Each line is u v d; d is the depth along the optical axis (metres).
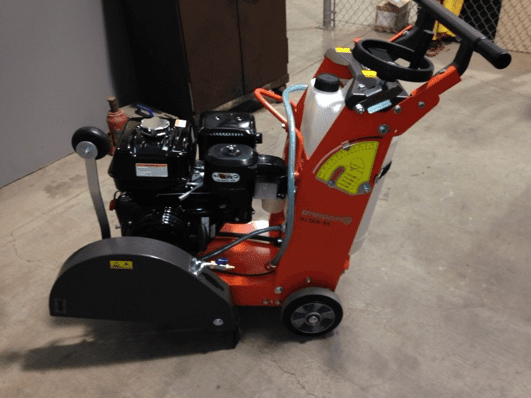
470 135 3.27
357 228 1.78
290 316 1.95
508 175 2.91
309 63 4.24
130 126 1.82
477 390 1.83
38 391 1.83
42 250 2.45
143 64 3.29
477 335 2.04
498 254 2.41
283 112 3.57
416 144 3.19
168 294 1.77
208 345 1.99
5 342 2.01
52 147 3.10
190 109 3.22
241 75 3.37
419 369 1.91
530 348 1.98
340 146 1.59
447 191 2.80
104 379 1.87
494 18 4.27
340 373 1.89
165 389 1.84
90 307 1.80
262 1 3.22
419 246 2.46
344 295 2.21
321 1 5.61
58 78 2.98
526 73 4.00
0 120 2.79
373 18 5.09
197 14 2.93
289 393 1.83
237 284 1.93
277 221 2.15
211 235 1.96
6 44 2.68
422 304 2.17
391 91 1.47
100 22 3.08
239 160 1.72
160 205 1.87
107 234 1.93
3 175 2.90
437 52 4.33
